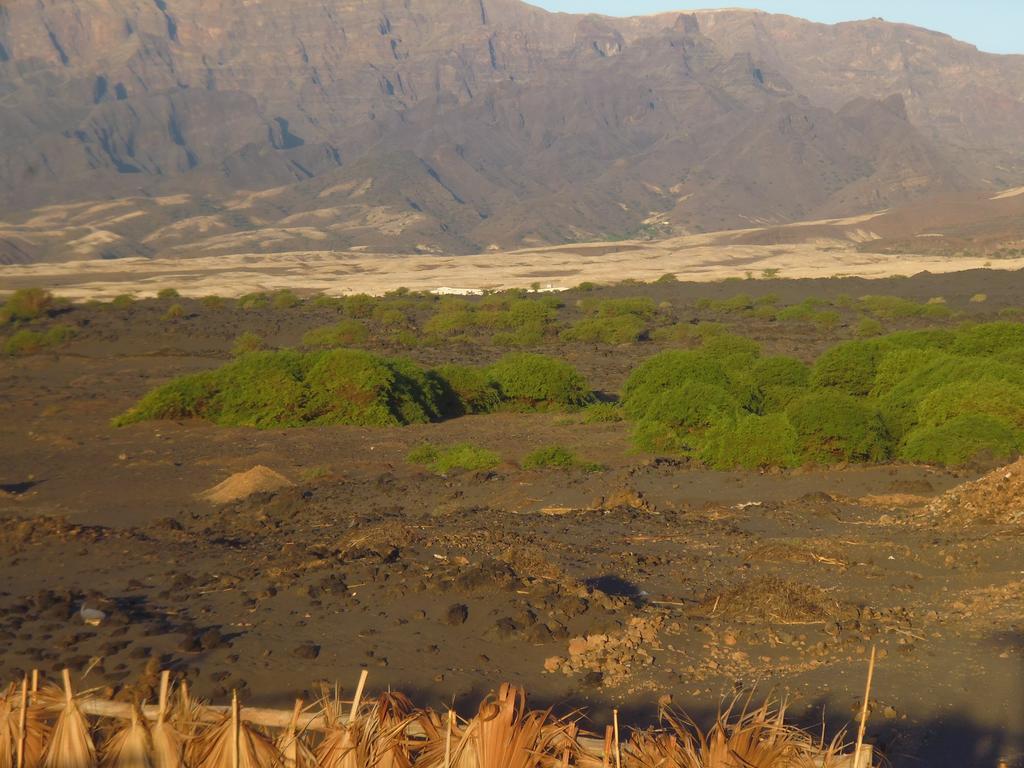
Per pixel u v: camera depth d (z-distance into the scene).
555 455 25.42
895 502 17.78
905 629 10.24
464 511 18.30
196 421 37.78
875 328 76.88
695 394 29.02
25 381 54.78
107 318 88.75
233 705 4.59
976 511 15.55
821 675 9.05
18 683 8.84
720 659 9.56
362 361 38.00
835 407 22.72
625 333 76.00
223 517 19.59
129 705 4.95
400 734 4.81
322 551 14.04
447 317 87.00
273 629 10.54
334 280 182.75
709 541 14.80
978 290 116.19
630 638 9.92
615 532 15.62
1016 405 22.72
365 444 32.62
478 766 4.73
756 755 4.80
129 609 11.51
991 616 10.48
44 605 11.88
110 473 27.47
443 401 40.91
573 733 4.96
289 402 36.88
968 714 8.07
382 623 10.62
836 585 12.05
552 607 10.89
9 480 26.86
